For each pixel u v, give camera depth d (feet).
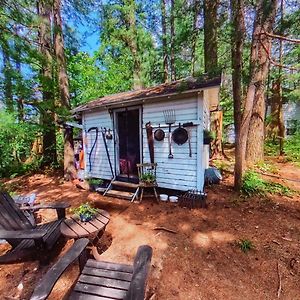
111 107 20.80
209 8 14.73
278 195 16.57
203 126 17.02
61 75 25.16
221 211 14.23
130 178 20.27
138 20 32.73
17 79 18.78
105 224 10.40
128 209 15.84
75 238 9.25
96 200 18.06
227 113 41.47
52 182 24.73
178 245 10.92
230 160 29.35
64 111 23.02
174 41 16.81
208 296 7.97
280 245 10.44
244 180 18.07
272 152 33.30
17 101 20.38
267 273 8.88
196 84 15.94
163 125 17.78
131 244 11.27
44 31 23.53
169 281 8.71
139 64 35.45
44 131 28.76
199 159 16.43
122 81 40.50
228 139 48.67
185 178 17.19
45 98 26.50
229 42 15.06
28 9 16.52
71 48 32.35
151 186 17.33
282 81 33.09
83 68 39.47
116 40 35.45
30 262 10.14
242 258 9.76
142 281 5.87
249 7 13.85
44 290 5.56
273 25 14.28
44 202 17.93
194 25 15.74
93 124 22.93
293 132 46.34
